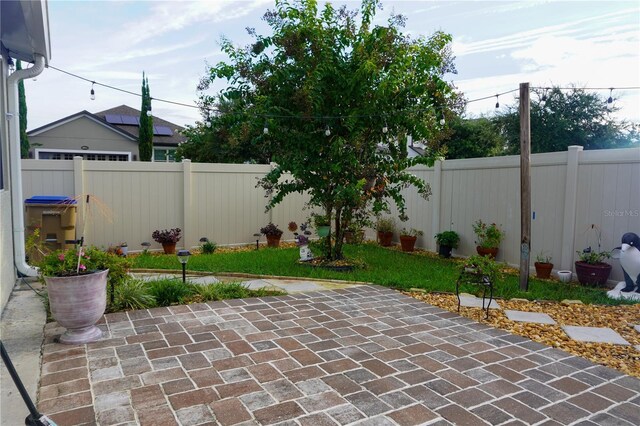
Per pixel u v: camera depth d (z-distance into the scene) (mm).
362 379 3365
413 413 2871
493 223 8750
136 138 21156
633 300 5840
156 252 9523
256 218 10852
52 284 3826
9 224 5938
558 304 5754
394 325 4750
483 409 2949
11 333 4230
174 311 5109
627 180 6609
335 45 7430
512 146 18578
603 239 6934
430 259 9250
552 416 2877
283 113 7562
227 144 19109
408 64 7371
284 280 6992
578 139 16922
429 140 8008
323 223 8406
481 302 5773
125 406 2877
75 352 3803
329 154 7676
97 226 8922
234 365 3578
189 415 2779
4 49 5930
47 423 2098
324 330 4523
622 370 3684
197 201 10031
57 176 8516
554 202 7625
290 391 3141
